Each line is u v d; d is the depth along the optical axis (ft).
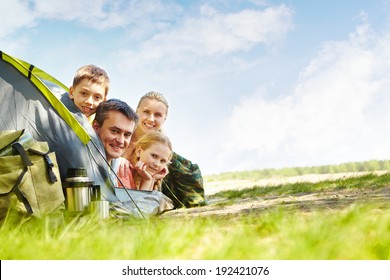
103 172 18.01
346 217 10.43
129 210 17.95
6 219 13.57
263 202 19.47
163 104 22.18
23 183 14.76
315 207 15.23
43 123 17.43
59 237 10.73
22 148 15.19
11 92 17.42
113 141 19.10
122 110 19.25
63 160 17.31
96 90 19.33
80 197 16.14
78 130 17.51
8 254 9.42
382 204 14.20
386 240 8.38
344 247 8.18
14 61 17.48
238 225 11.07
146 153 20.90
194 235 10.13
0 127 17.12
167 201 20.44
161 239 9.38
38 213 14.66
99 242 9.57
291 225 10.05
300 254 8.13
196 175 22.85
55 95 17.92
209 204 22.40
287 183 28.68
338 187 21.66
